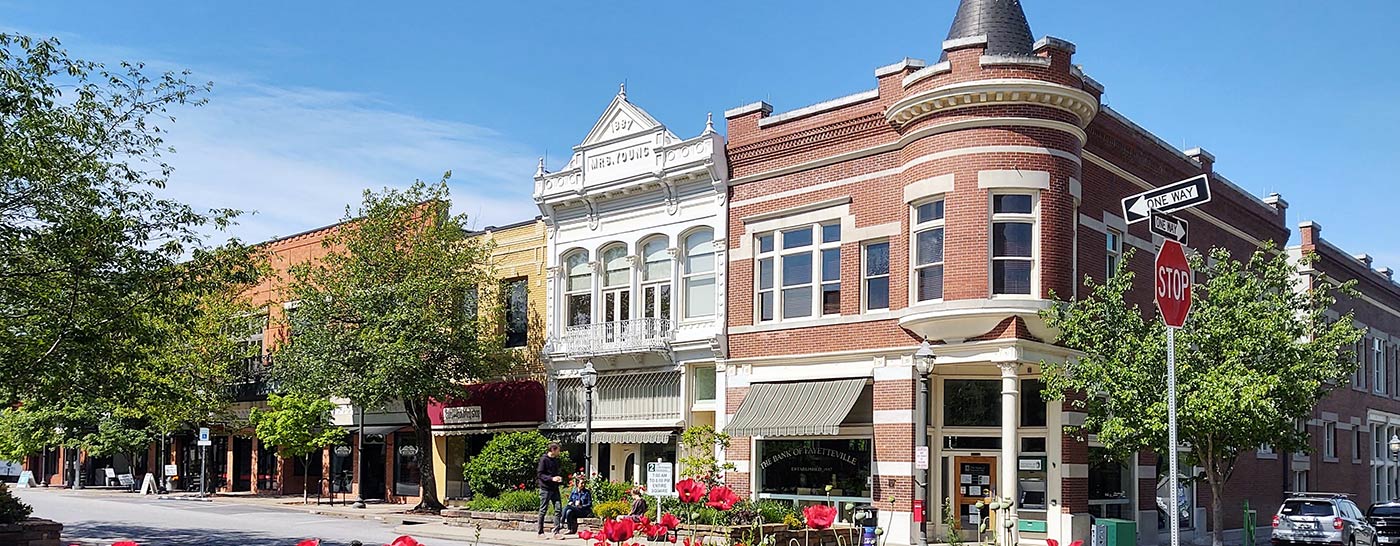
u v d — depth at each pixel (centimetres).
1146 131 3086
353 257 3678
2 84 1923
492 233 3831
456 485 3847
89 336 2073
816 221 2945
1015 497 2545
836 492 2880
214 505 3906
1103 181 2881
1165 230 1531
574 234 3509
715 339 3081
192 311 2267
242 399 4631
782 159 3030
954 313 2586
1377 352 4741
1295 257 4056
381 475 4234
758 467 3022
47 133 1991
